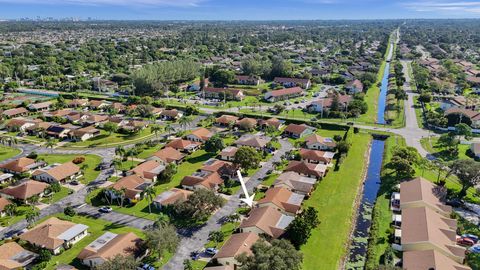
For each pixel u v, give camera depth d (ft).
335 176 444.96
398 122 651.25
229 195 397.60
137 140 574.97
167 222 316.40
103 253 283.18
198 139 558.15
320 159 475.31
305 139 561.43
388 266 247.50
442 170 440.45
